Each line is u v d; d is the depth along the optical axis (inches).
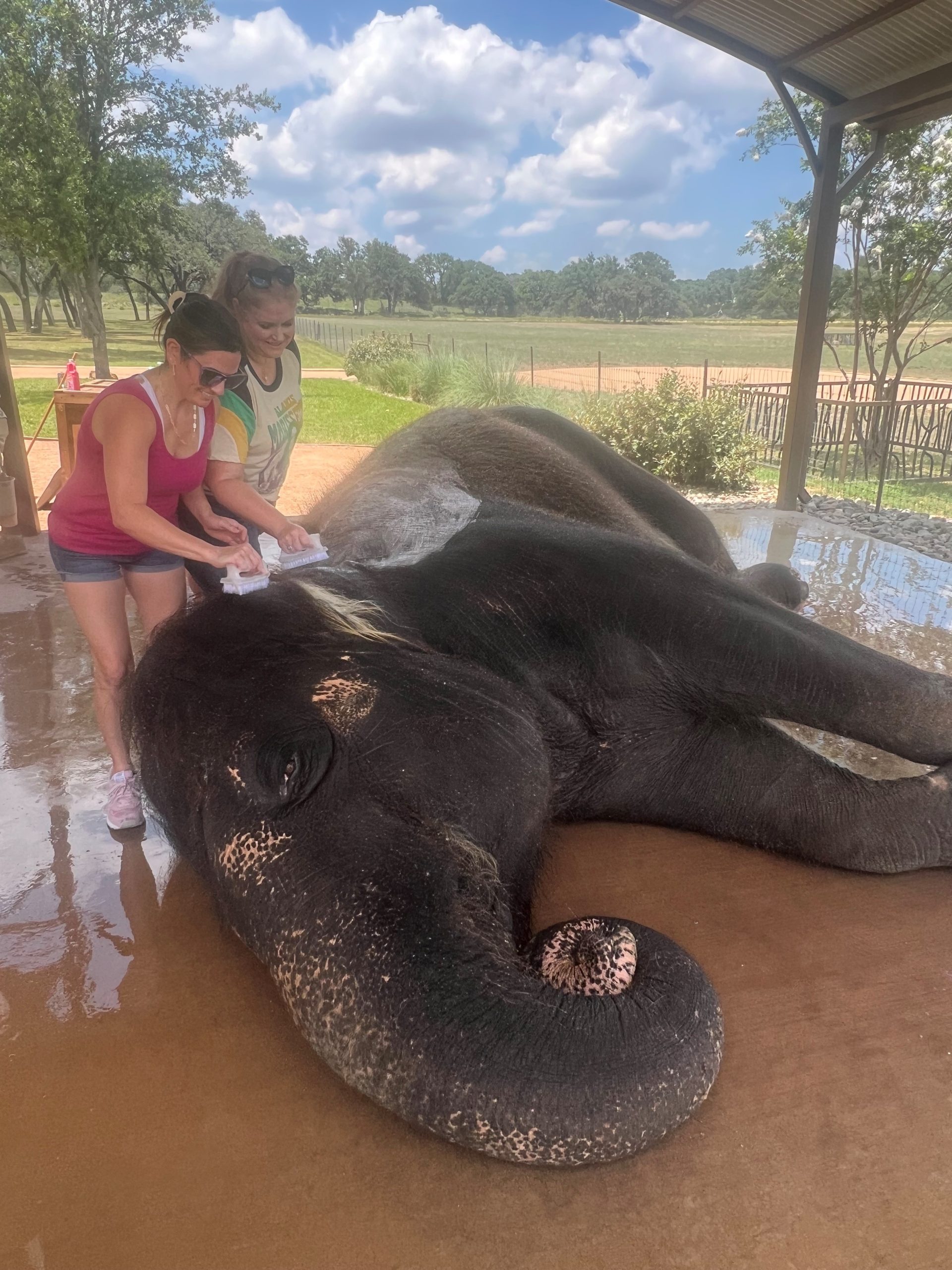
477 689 102.1
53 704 183.0
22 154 890.7
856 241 650.8
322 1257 74.7
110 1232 77.1
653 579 123.0
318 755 86.9
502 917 88.4
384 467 158.1
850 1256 74.9
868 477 571.8
